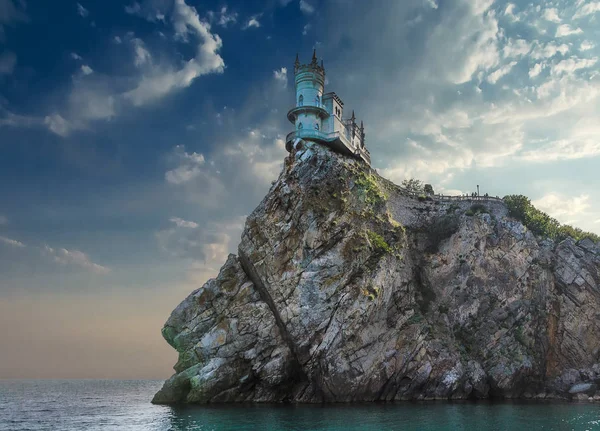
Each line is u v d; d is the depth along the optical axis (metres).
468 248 67.94
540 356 65.12
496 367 62.00
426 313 63.97
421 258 68.19
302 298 55.62
